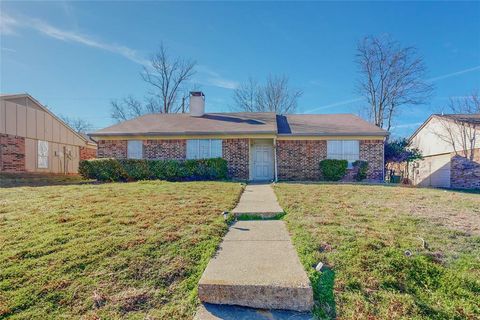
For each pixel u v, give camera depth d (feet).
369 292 9.96
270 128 45.85
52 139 56.75
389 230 15.01
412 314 8.96
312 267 11.05
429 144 64.80
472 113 68.64
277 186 33.12
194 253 12.34
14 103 47.70
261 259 11.73
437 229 15.28
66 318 8.59
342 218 17.43
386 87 79.10
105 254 11.86
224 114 57.16
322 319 8.71
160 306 9.27
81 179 42.60
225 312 9.04
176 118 54.34
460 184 53.31
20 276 10.25
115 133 46.14
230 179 43.70
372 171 45.80
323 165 45.68
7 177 41.70
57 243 12.84
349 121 52.65
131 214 17.56
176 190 27.53
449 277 10.83
